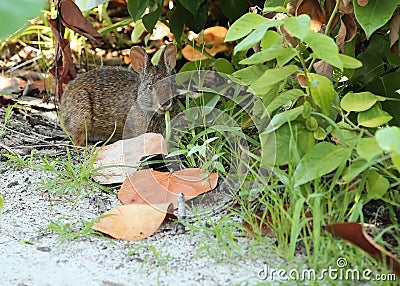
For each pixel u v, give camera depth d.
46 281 3.11
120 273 3.19
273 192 3.54
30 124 5.46
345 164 3.52
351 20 3.94
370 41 4.32
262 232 3.49
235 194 3.83
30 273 3.19
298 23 3.23
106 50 7.06
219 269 3.20
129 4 4.90
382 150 3.25
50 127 5.45
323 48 3.28
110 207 3.96
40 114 5.70
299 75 3.81
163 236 3.57
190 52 6.47
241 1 5.39
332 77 4.05
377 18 3.69
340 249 3.19
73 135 5.08
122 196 3.96
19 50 7.04
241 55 4.96
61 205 3.99
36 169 4.48
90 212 3.91
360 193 3.51
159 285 3.06
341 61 3.27
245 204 3.78
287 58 3.57
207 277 3.13
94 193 4.13
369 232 3.40
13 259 3.33
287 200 3.69
